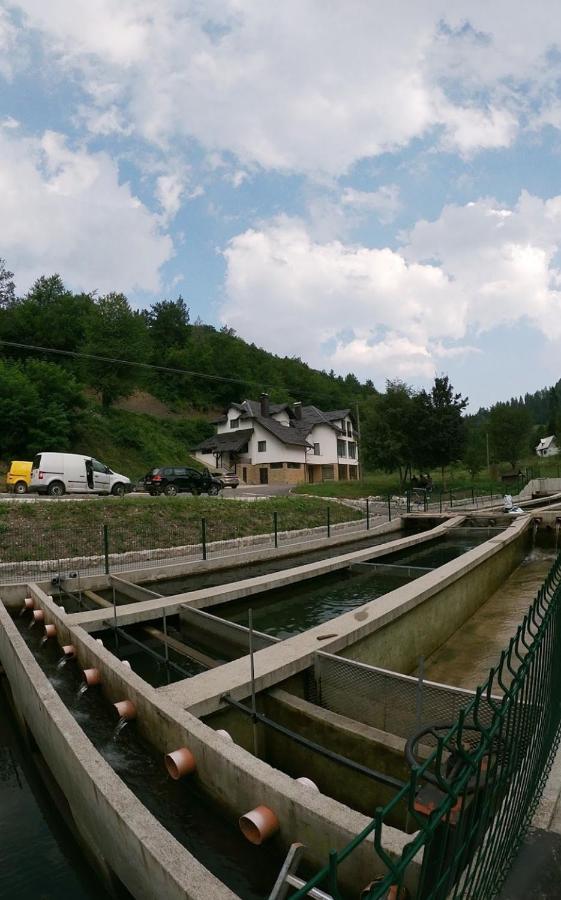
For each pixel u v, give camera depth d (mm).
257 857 3564
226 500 21359
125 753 5016
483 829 2154
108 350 46781
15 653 6457
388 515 26812
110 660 6215
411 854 1649
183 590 13453
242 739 5301
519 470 48938
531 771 2766
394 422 37844
